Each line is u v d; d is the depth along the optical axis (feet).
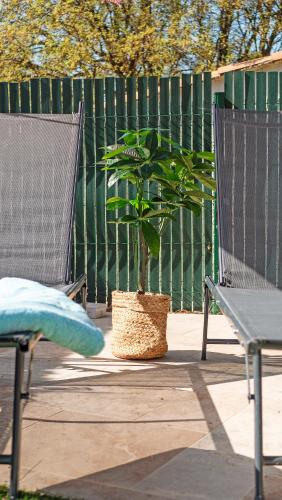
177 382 11.23
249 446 8.22
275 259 11.07
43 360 12.82
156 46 37.04
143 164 12.72
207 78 18.31
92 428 8.80
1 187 11.30
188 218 18.67
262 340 6.19
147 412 9.53
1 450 7.79
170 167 13.92
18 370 6.19
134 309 12.81
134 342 12.80
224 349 14.02
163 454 7.91
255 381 6.30
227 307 8.37
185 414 9.46
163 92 18.53
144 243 13.35
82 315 6.54
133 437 8.49
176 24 37.40
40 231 11.00
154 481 7.13
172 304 18.90
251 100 18.04
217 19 38.63
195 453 7.97
